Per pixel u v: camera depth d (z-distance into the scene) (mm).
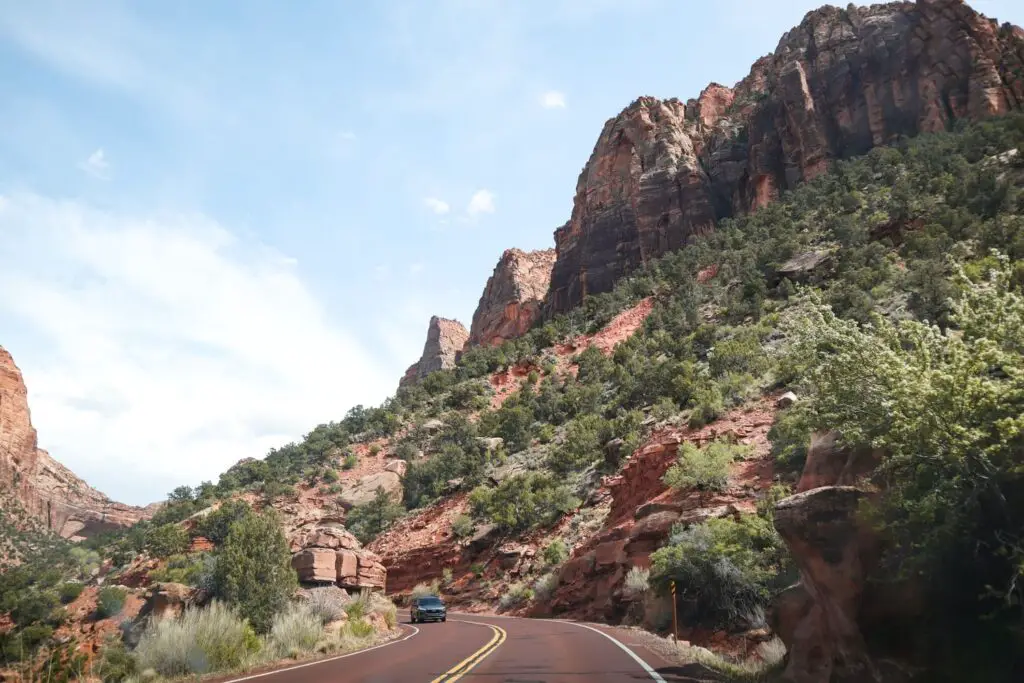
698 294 92312
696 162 153750
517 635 22766
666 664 14445
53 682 12758
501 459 75938
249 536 22688
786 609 10734
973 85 113125
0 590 34500
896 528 8250
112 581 53375
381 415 111625
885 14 140625
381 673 13133
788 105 136000
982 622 7648
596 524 45500
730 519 23281
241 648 16234
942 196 70688
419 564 59781
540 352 116562
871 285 56625
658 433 49219
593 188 174125
